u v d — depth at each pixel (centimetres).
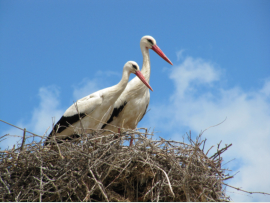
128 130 1235
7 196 1133
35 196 1115
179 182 1116
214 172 1170
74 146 1170
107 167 1142
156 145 1183
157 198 1084
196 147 1088
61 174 1115
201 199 1134
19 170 1155
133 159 1158
